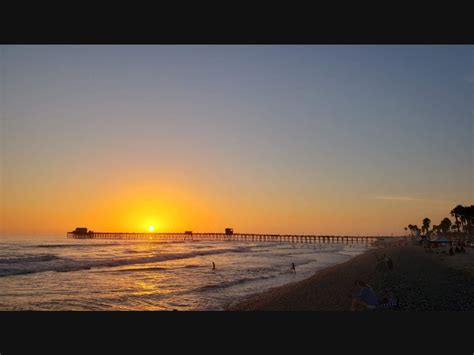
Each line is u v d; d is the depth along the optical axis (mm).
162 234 166750
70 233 158250
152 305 18172
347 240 143875
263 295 20750
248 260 49969
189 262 45062
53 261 40594
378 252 57344
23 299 19562
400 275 22375
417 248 63281
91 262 40219
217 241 156625
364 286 12539
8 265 35688
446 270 25219
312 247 112562
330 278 24625
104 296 20625
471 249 54656
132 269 35250
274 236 153375
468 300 14344
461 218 83062
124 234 158375
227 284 25734
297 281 27688
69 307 17594
